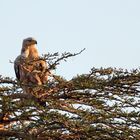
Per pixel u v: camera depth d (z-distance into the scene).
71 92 12.52
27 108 11.45
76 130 11.42
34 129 11.62
